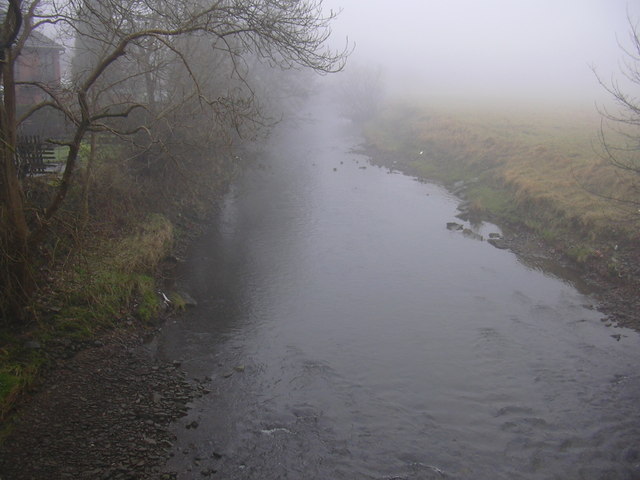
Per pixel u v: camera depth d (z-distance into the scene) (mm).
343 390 11742
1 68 10844
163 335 13539
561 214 22828
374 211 26578
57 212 14234
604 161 26031
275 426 10367
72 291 13141
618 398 11711
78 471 8539
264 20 11992
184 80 21547
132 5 16547
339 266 19250
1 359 10398
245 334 14055
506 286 17875
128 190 18797
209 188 26531
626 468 9562
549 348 13844
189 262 18531
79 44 26000
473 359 13266
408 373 12547
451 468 9453
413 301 16547
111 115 10742
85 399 10352
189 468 9039
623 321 15422
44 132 22000
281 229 23172
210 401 11016
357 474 9203
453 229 24016
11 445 8844
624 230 19984
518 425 10719
